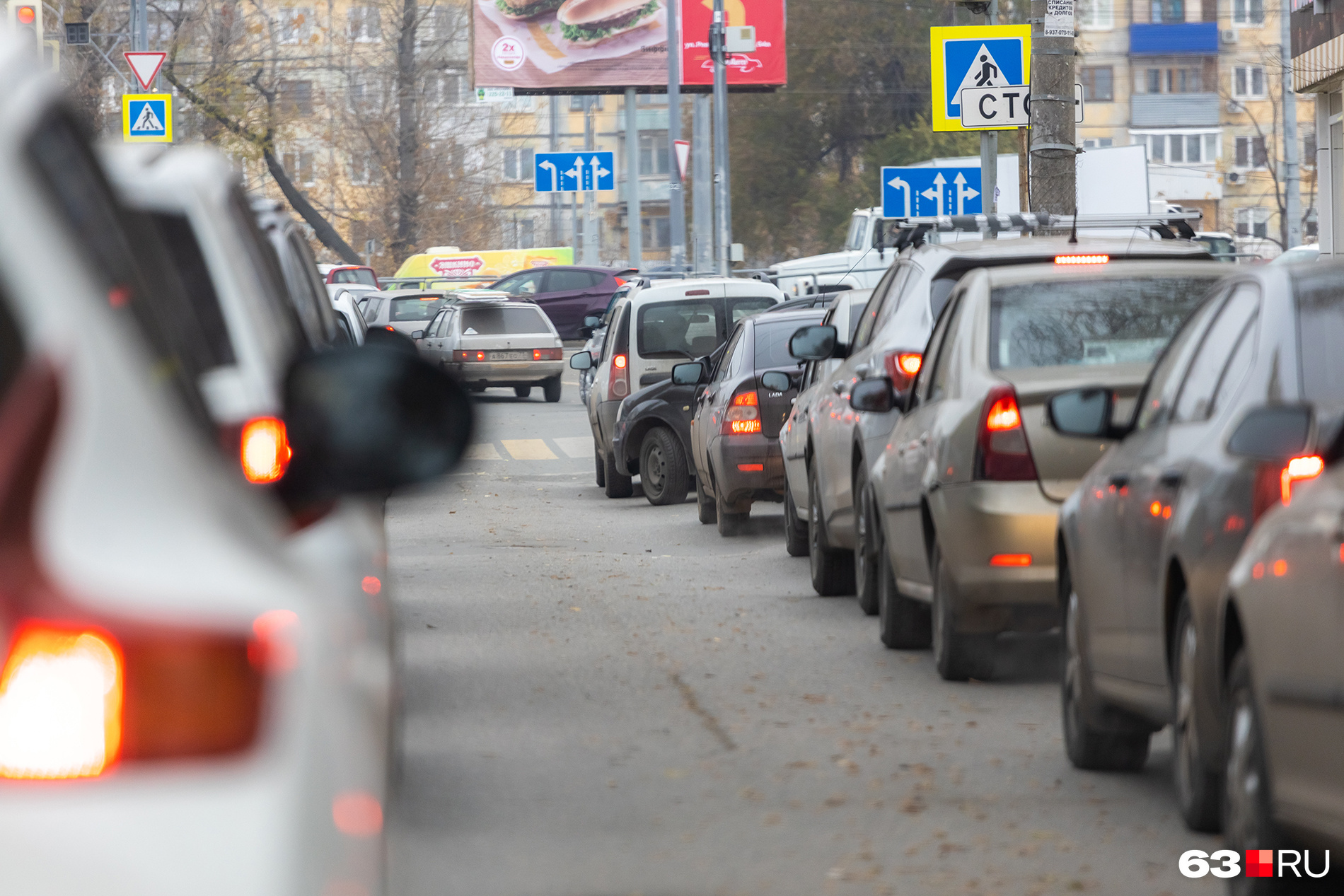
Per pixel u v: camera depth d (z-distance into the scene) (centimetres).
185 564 791
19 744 755
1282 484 1933
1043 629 3147
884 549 3688
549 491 8431
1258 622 1739
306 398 1106
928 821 2300
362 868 889
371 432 1109
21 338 777
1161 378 2495
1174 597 2177
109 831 758
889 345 4038
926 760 2664
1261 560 1753
